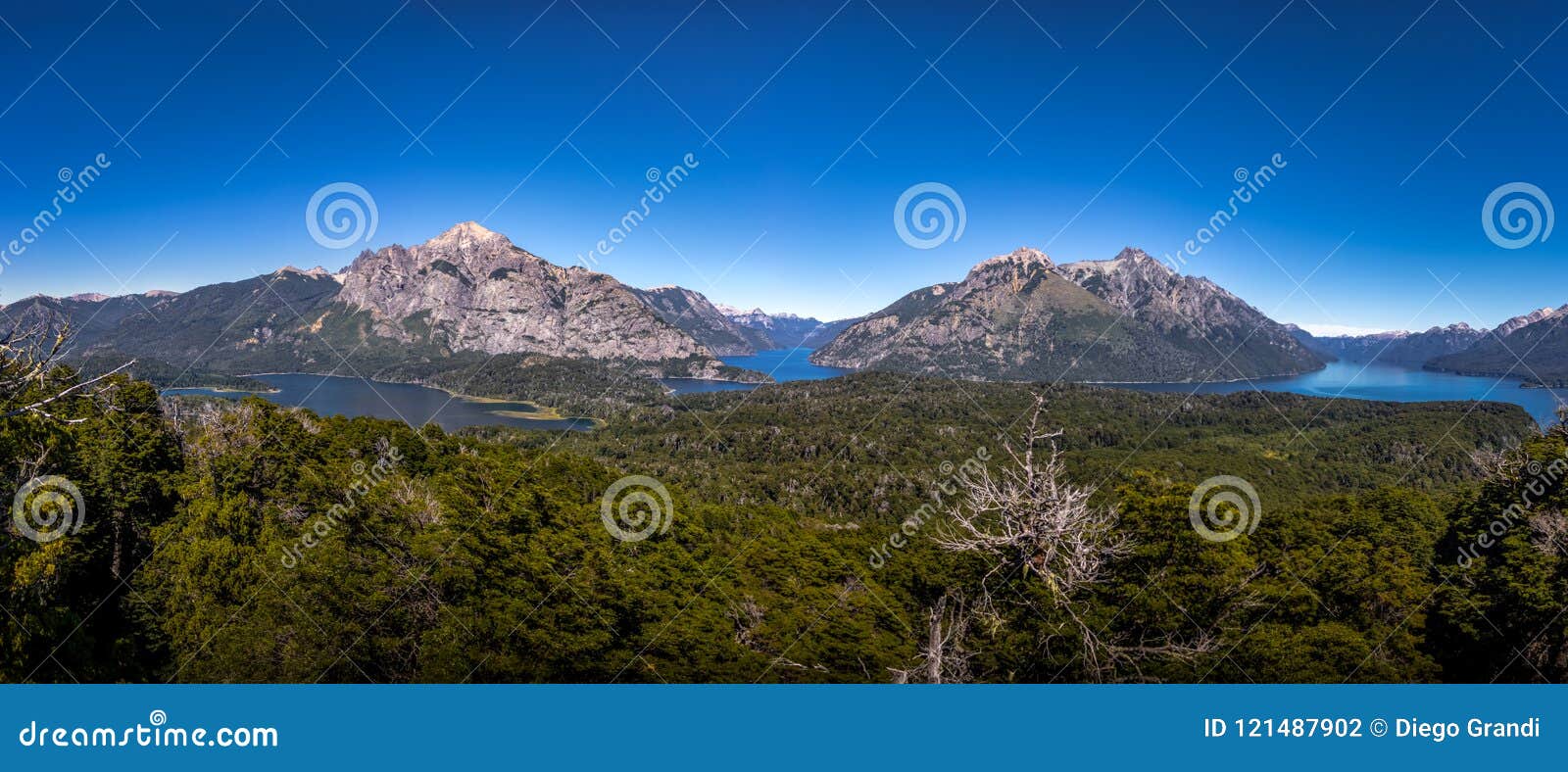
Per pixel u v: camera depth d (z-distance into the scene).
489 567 32.56
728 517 70.06
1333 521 46.97
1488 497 42.25
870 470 125.88
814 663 33.22
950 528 32.97
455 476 45.22
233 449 39.91
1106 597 29.03
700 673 32.75
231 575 28.89
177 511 35.44
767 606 39.91
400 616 28.97
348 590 28.48
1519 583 30.47
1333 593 33.75
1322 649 28.42
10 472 21.42
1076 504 28.48
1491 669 31.41
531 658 30.17
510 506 39.44
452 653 27.80
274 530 32.22
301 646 26.81
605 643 32.41
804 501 111.44
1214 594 29.27
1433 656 32.56
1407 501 51.78
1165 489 36.31
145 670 28.73
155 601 30.80
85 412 33.31
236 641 26.67
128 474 35.03
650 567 40.56
